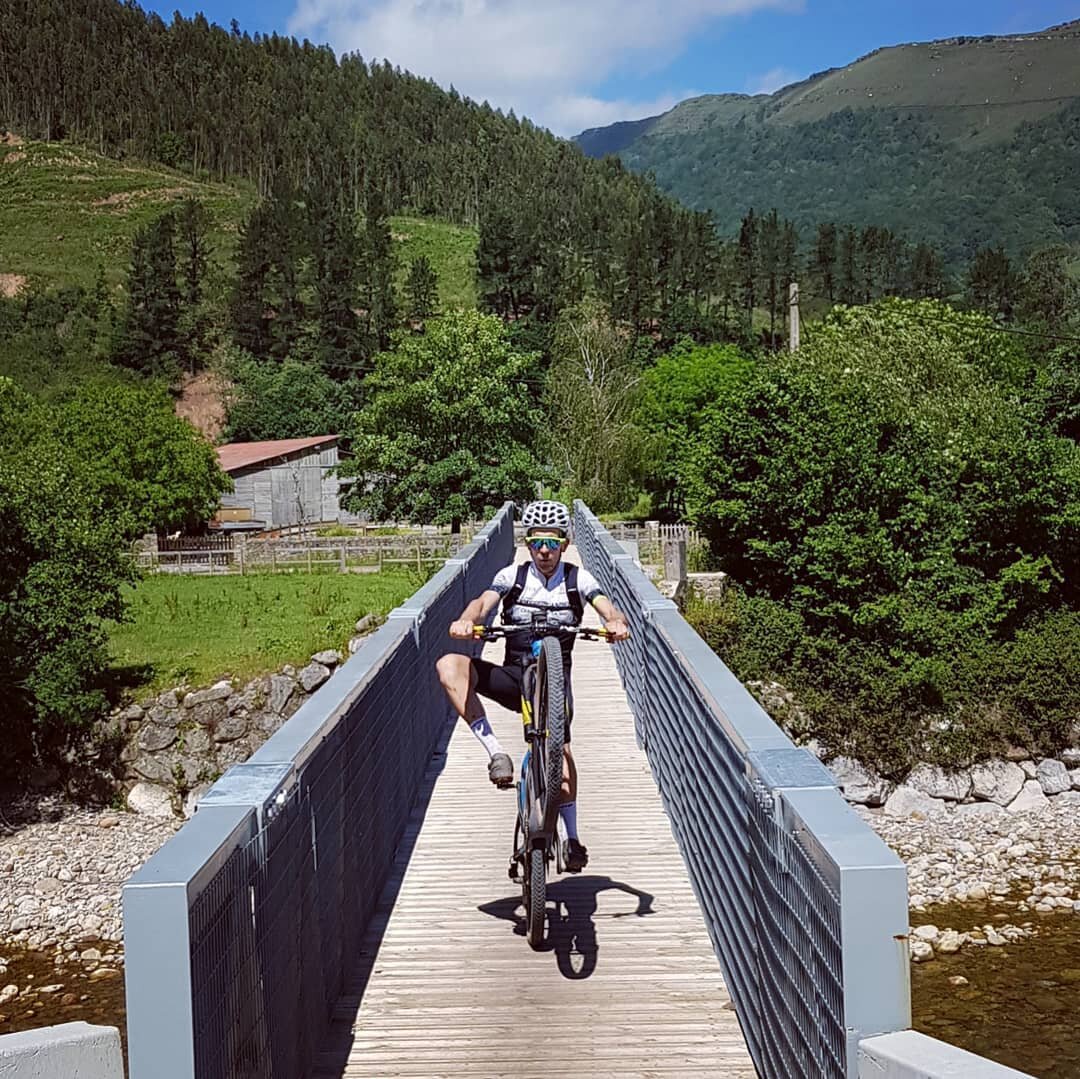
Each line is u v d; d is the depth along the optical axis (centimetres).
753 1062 443
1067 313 12044
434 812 838
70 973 1656
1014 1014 1385
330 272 15025
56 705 2370
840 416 3011
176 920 283
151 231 16238
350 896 552
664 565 3086
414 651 884
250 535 6250
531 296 15950
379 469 5284
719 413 3228
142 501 4953
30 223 19388
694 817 632
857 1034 280
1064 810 2420
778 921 380
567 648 568
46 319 14850
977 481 3002
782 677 2777
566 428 6500
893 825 2397
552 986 527
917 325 4191
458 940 589
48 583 2409
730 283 17062
